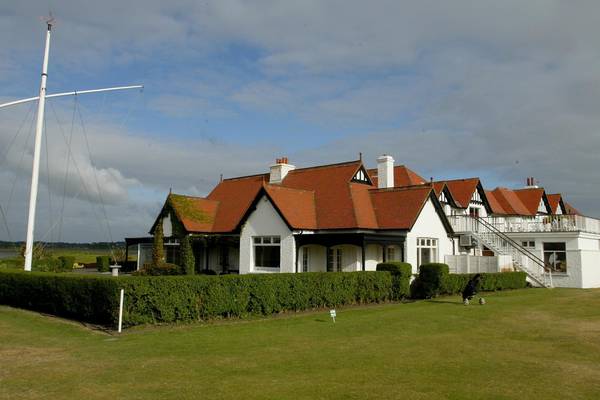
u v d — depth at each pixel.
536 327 16.55
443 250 33.66
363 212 30.72
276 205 29.38
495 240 37.19
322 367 10.97
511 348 13.11
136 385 9.55
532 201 55.22
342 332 15.54
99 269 48.50
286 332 15.52
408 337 14.68
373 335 15.01
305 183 34.97
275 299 19.84
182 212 34.25
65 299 18.58
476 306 22.25
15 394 9.01
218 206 37.22
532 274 34.91
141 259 43.00
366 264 29.66
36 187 26.77
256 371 10.61
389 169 35.88
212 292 17.97
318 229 30.11
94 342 13.88
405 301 25.02
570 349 13.02
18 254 46.09
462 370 10.76
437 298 26.09
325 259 30.36
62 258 50.00
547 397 8.92
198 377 10.12
